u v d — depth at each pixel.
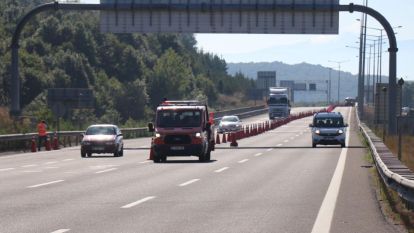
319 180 58.00
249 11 133.12
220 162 82.56
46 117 158.88
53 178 60.75
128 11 134.75
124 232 30.81
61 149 125.81
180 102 89.19
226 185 53.66
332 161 83.12
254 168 72.19
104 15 135.38
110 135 99.06
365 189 50.50
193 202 42.50
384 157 64.38
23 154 106.75
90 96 161.38
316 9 130.88
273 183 55.31
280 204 41.44
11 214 36.97
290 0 131.62
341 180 57.97
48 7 132.75
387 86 131.00
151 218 35.41
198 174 64.56
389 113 130.50
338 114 121.38
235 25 133.50
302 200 43.56
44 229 31.69
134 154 105.31
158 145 82.81
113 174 64.94
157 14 134.62
